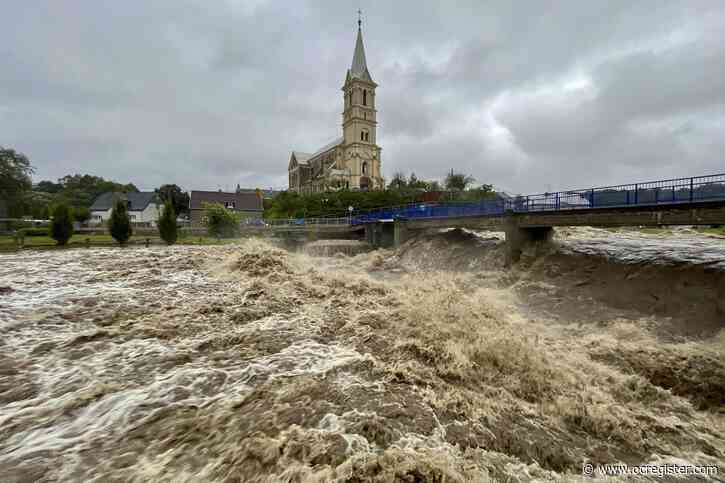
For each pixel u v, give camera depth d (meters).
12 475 2.99
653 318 10.16
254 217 65.69
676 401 5.83
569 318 10.95
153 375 5.06
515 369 5.95
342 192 59.72
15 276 12.74
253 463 3.22
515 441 4.04
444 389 5.01
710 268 11.28
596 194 15.18
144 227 42.03
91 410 4.10
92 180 89.44
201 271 14.23
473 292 14.30
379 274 20.67
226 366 5.45
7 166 40.81
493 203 21.03
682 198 12.29
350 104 79.12
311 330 7.29
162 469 3.13
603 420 4.77
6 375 4.98
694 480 3.85
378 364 5.61
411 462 3.29
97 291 10.37
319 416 4.06
